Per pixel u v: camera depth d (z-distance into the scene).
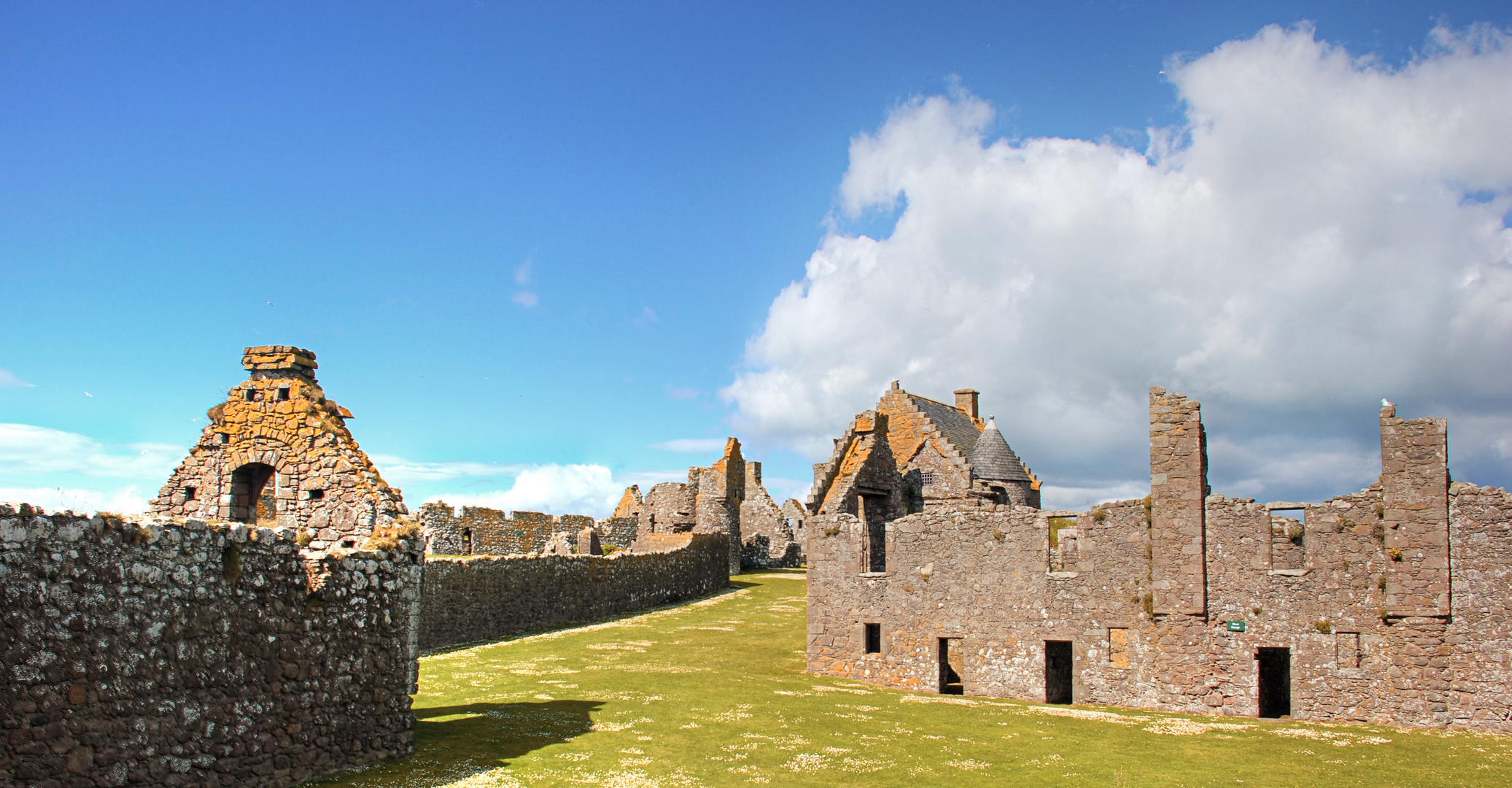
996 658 26.94
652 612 44.06
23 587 10.00
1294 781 17.14
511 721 20.06
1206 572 24.39
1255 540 24.03
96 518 10.90
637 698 23.47
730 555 59.56
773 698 24.70
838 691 26.53
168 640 11.73
